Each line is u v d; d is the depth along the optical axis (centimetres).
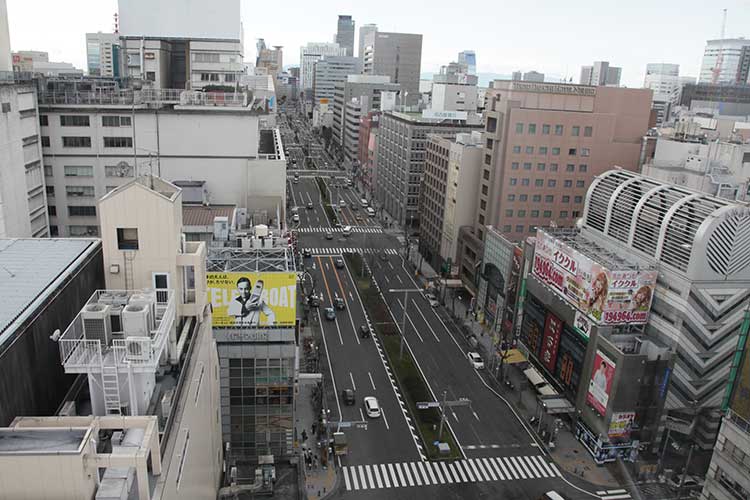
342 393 7894
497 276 9612
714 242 6119
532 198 10506
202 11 10081
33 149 6775
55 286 2780
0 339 2208
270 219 7544
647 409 6669
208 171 7619
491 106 10950
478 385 8319
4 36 6438
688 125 10794
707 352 6500
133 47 10012
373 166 19562
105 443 2278
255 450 5812
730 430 5303
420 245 14275
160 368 2997
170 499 2328
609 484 6456
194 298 3503
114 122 7256
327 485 6197
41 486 1906
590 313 7050
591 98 10456
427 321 10288
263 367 5625
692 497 6275
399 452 6812
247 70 18288
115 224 3122
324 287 11569
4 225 5959
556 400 7438
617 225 7506
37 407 2484
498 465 6688
